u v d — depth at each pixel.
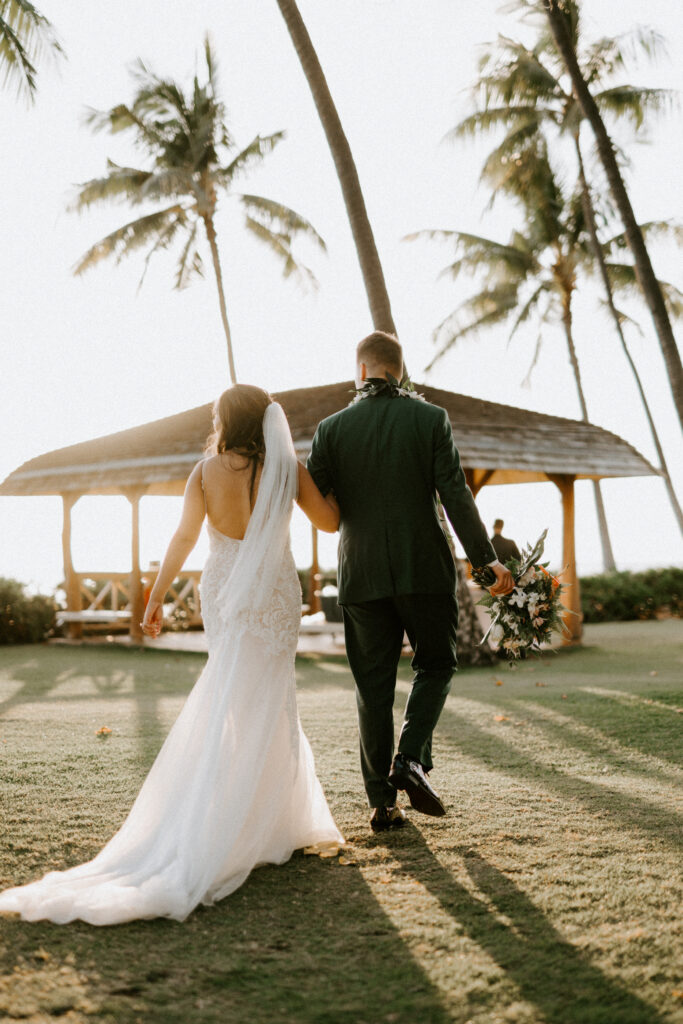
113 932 2.64
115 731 5.94
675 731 5.79
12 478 16.44
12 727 6.11
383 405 3.60
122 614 15.41
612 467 13.56
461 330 26.53
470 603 10.98
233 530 3.31
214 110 23.53
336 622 14.04
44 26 12.55
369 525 3.51
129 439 15.16
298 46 9.64
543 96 20.77
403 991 2.24
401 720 6.54
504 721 6.25
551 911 2.74
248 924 2.69
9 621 15.32
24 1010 2.14
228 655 3.18
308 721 6.30
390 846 3.43
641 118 19.89
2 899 2.78
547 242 25.11
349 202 9.85
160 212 23.75
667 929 2.59
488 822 3.73
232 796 2.99
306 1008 2.16
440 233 24.34
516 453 12.60
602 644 13.70
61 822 3.73
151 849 3.05
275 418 3.35
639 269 14.33
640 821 3.73
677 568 20.94
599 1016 2.10
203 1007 2.17
